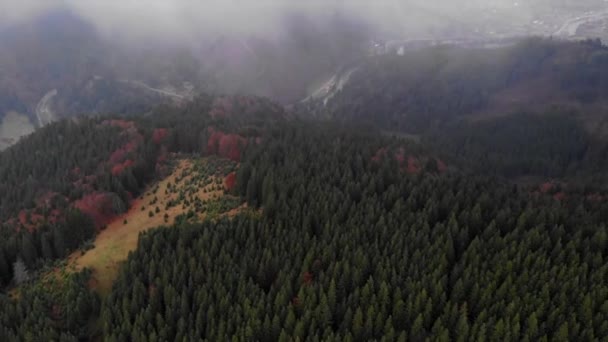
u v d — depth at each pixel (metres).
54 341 75.69
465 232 83.69
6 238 102.50
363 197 99.06
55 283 91.19
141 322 73.06
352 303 71.38
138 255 88.69
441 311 70.06
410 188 103.75
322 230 89.69
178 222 99.56
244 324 69.19
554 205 98.81
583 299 66.81
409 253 80.75
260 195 104.06
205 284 77.50
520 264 75.44
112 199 114.94
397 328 69.25
